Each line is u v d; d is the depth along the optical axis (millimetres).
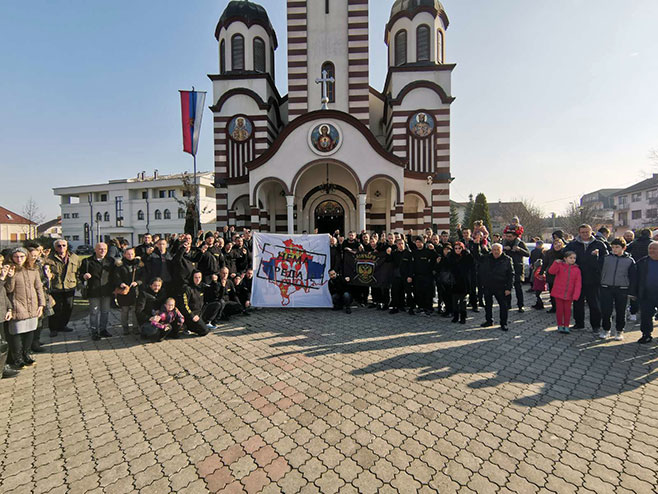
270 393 4914
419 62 22266
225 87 22594
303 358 6203
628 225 58250
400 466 3373
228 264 9742
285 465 3406
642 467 3350
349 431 3967
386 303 9961
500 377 5375
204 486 3135
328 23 22312
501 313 7906
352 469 3336
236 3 23391
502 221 62594
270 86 23672
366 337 7387
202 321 7633
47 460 3531
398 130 21500
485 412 4355
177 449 3682
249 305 9703
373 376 5422
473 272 9766
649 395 4809
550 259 9625
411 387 5043
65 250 8086
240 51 23125
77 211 57594
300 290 9930
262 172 17766
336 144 17438
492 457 3494
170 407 4570
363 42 22109
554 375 5453
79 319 9398
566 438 3812
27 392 5039
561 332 7707
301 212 22109
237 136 22172
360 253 9836
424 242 9516
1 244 57562
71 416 4375
